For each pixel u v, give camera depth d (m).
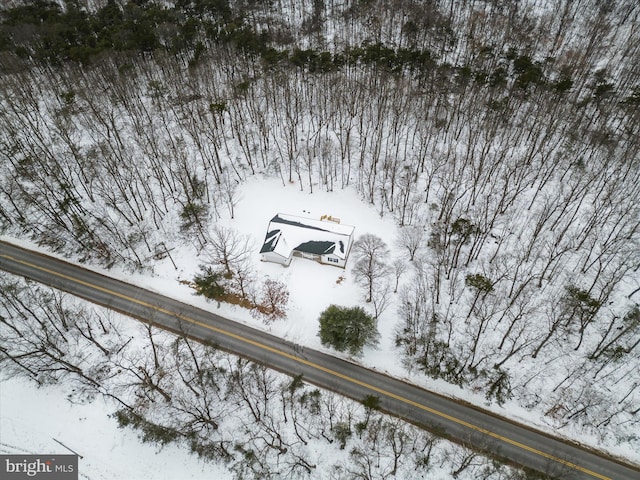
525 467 54.34
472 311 69.38
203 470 56.56
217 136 98.19
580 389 60.47
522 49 124.81
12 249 84.06
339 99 104.00
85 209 88.50
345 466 55.53
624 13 133.50
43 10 131.25
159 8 136.62
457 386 62.47
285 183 92.00
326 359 66.31
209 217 86.25
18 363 59.94
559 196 81.38
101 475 56.53
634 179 86.81
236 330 70.44
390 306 71.19
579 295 67.38
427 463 54.94
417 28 130.00
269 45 129.50
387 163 92.50
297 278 75.94
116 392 63.34
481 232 78.50
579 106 100.06
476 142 92.50
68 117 107.00
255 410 60.72
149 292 76.44
